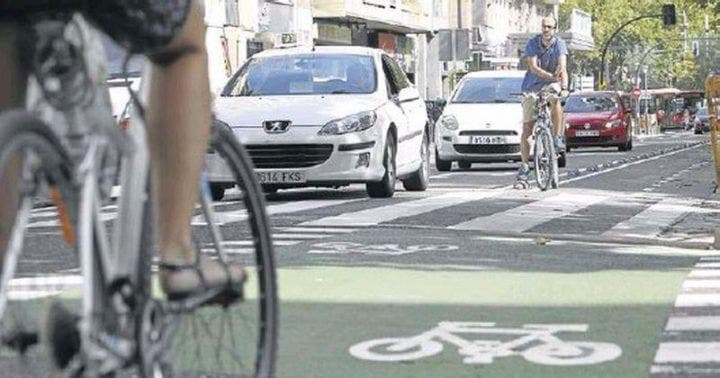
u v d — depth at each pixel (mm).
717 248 26203
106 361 8500
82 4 8484
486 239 27219
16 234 7883
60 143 8297
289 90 41094
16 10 8422
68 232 8414
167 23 8695
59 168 8281
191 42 9117
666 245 26781
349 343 15125
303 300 18312
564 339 15438
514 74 66312
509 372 13617
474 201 39125
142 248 9031
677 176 59938
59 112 8609
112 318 8633
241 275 9805
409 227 29625
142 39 8695
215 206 10172
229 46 101375
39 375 8117
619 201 40125
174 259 9320
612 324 16453
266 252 10312
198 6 9125
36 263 8180
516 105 64375
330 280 20406
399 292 19156
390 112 41375
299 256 23719
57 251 8391
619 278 20859
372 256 23797
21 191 7906
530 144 45406
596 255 24484
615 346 14992
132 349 8797
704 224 32188
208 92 9312
